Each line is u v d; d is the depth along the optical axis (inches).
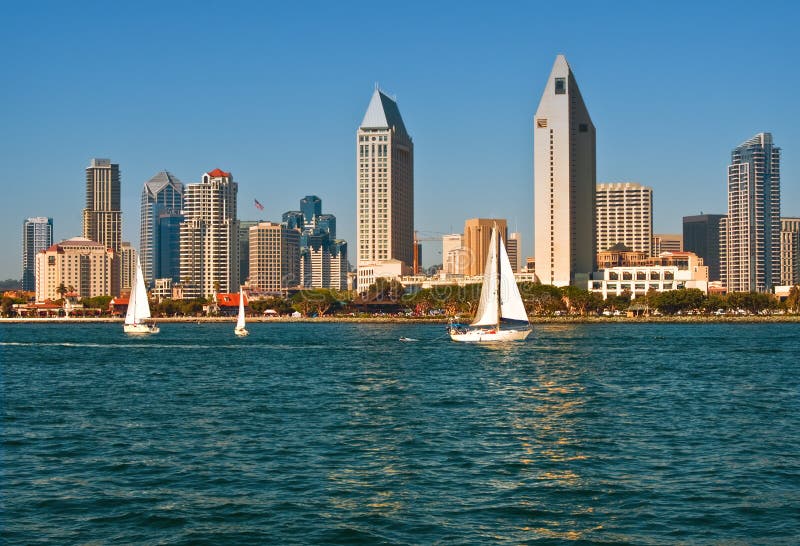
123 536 2130.9
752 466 2802.7
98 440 3277.6
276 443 3203.7
